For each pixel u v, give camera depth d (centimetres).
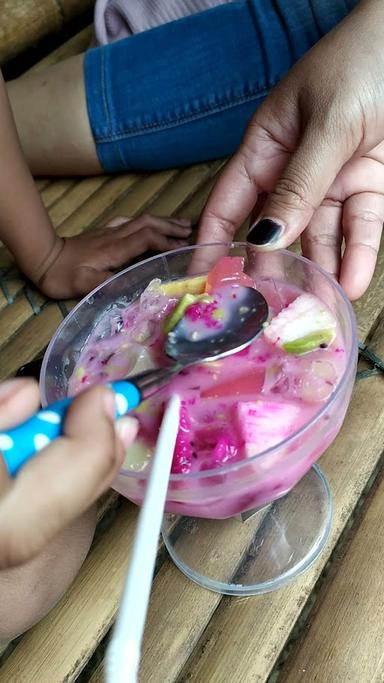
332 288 29
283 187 32
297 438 24
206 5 57
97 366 30
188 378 27
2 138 43
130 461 26
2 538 17
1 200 43
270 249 31
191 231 48
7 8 65
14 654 29
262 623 29
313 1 49
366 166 38
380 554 30
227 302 29
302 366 27
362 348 37
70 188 56
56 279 45
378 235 38
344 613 28
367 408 35
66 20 70
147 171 56
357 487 32
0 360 42
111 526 33
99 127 53
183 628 29
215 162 55
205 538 32
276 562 31
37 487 17
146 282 33
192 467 25
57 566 29
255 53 51
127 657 14
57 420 19
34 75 56
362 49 34
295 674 27
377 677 27
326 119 33
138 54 53
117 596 30
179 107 52
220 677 27
